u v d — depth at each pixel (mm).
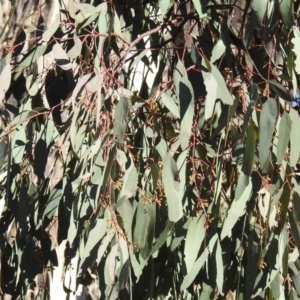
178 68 1822
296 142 1801
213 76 1805
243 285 2016
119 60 1985
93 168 1834
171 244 1949
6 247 2221
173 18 2156
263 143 1741
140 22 2219
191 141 1910
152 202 1830
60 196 2070
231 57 2029
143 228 1828
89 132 1906
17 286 2219
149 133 1964
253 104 1771
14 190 2074
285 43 1991
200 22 2150
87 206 1891
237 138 1861
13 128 1921
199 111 1962
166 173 1781
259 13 1854
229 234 1858
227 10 2158
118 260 1851
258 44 2096
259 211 1872
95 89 1831
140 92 2221
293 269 1954
